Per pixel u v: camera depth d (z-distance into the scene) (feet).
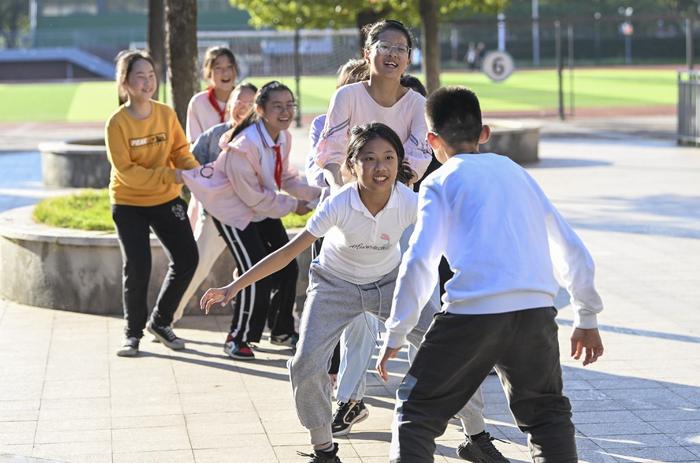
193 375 26.48
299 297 33.14
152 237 32.35
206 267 29.99
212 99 31.60
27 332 30.60
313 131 24.99
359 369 22.30
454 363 16.07
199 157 29.89
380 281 20.07
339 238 19.58
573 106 122.01
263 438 21.94
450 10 82.58
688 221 47.32
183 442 21.68
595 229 45.80
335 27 85.25
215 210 27.68
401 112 23.18
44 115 129.29
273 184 27.78
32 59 236.02
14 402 24.27
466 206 16.15
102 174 61.67
